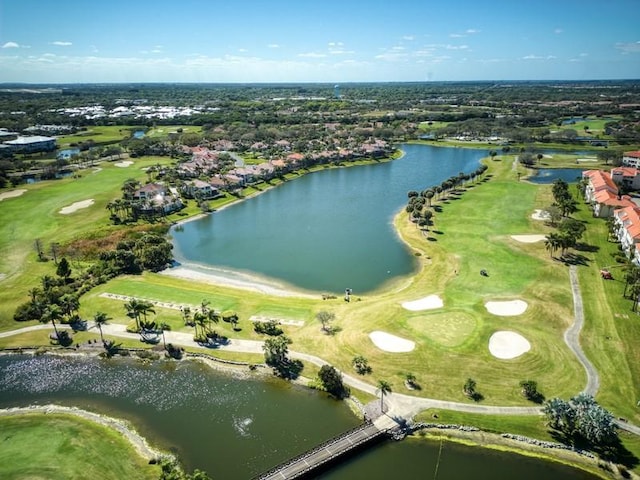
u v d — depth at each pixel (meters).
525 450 58.00
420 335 80.94
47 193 174.62
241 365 76.12
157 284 104.94
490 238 127.44
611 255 113.38
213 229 146.88
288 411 66.12
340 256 122.62
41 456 57.81
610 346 76.44
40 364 78.25
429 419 62.88
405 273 111.31
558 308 88.75
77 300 88.88
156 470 55.81
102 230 138.25
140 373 75.44
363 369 72.81
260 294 100.25
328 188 197.75
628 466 55.09
